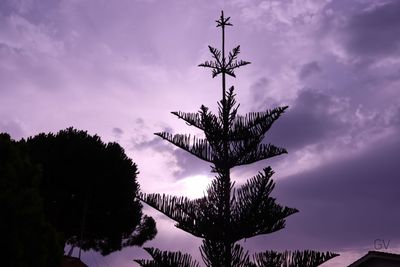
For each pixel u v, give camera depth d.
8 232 4.88
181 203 5.87
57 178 19.56
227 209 5.77
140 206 21.88
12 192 5.10
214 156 6.08
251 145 6.05
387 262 10.19
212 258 5.58
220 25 6.54
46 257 5.25
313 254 5.30
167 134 6.15
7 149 5.57
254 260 5.45
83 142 20.05
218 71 6.41
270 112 6.11
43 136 20.39
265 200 5.69
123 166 20.81
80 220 20.36
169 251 5.68
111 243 21.39
